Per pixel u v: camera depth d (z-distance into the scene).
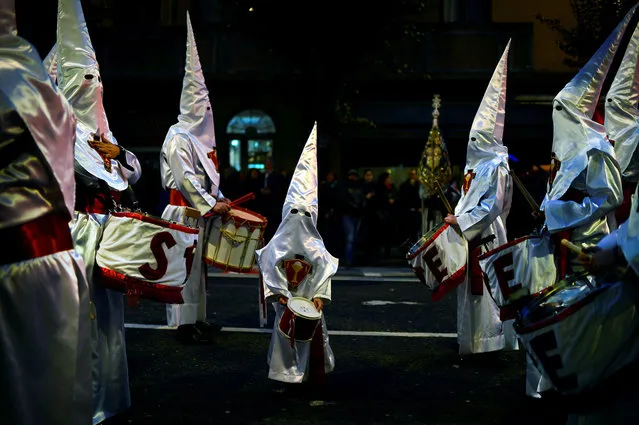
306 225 5.73
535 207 6.09
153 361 6.66
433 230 6.87
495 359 6.88
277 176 15.89
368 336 7.90
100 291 4.81
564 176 5.24
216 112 22.36
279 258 5.64
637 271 3.16
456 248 6.71
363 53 20.06
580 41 15.95
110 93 22.36
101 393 4.77
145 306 9.44
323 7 18.16
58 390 3.32
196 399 5.53
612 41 5.56
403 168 22.39
